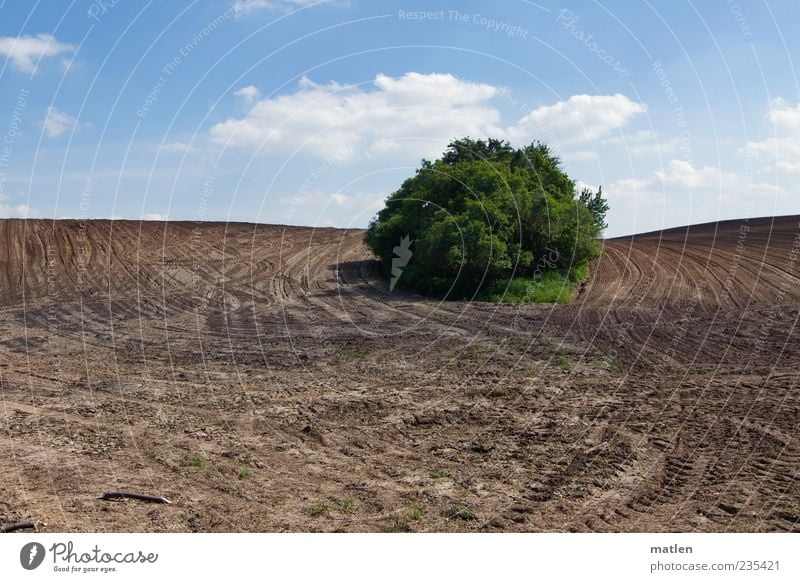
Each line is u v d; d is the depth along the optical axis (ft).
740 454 27.53
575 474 26.12
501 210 87.51
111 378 46.21
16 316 82.48
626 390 38.45
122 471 27.35
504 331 59.36
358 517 22.47
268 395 40.29
